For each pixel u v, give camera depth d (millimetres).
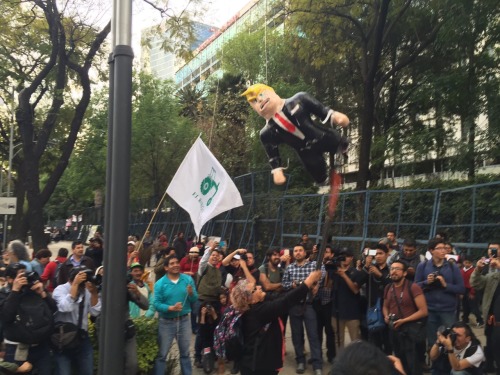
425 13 17203
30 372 5289
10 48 19016
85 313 5578
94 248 10500
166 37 16641
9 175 26000
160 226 30094
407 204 13352
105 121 32719
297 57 21750
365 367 1626
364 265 7699
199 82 40375
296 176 21781
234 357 4859
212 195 7168
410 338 6039
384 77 17406
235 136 28281
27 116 17281
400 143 16672
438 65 18453
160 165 32344
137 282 7059
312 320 7543
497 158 14055
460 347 5531
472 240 10711
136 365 5766
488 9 12539
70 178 43344
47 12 16641
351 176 25516
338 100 21797
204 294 7715
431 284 6574
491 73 13391
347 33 17484
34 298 5180
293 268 7715
